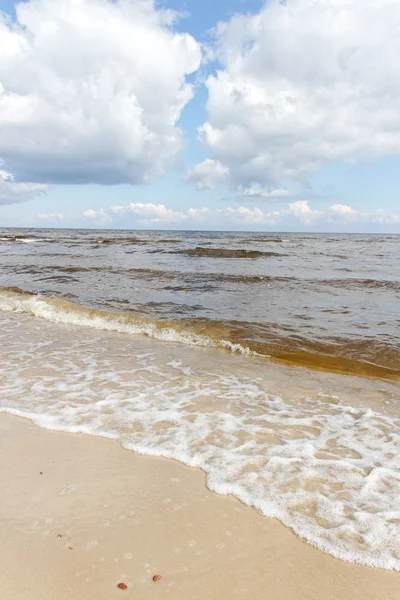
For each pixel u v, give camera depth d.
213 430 3.73
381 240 64.75
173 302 10.20
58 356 6.16
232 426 3.82
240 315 8.70
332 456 3.28
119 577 1.99
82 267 17.17
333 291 12.05
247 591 1.93
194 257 24.27
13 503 2.59
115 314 8.60
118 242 41.22
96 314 8.77
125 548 2.20
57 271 16.30
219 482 2.87
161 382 5.04
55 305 9.64
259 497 2.70
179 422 3.89
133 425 3.81
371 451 3.37
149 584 1.95
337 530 2.38
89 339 7.32
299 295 11.31
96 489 2.76
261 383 5.05
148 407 4.24
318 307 9.60
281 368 5.68
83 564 2.07
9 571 2.02
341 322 8.09
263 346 6.59
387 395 4.68
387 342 6.66
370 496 2.72
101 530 2.34
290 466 3.11
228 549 2.21
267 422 3.92
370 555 2.18
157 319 8.36
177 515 2.50
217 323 7.96
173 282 13.70
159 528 2.37
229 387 4.89
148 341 7.22
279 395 4.65
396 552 2.20
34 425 3.79
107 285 12.96
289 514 2.53
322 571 2.07
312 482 2.89
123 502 2.62
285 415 4.09
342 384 5.04
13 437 3.54
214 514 2.52
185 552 2.18
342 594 1.92
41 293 11.45
